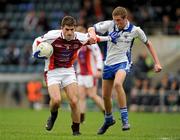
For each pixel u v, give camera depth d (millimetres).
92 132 36688
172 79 73562
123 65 32875
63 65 32406
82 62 46938
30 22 96312
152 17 91938
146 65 77312
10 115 58906
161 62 86562
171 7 91750
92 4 93438
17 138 30016
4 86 84625
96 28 32844
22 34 96438
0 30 97000
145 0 93000
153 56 33500
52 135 32469
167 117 59281
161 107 72938
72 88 32219
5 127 40500
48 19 97875
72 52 32312
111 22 32906
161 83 74000
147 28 90938
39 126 42062
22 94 83688
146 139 30312
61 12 99188
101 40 32469
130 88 73500
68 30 31391
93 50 46656
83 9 96688
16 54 90125
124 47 33000
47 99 79750
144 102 73125
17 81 84125
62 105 75500
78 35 32125
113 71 33000
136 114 65375
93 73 47031
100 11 92812
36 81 82750
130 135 33938
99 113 66375
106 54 33344
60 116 57312
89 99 76938
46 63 32562
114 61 33000
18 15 101125
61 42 31875
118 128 40375
